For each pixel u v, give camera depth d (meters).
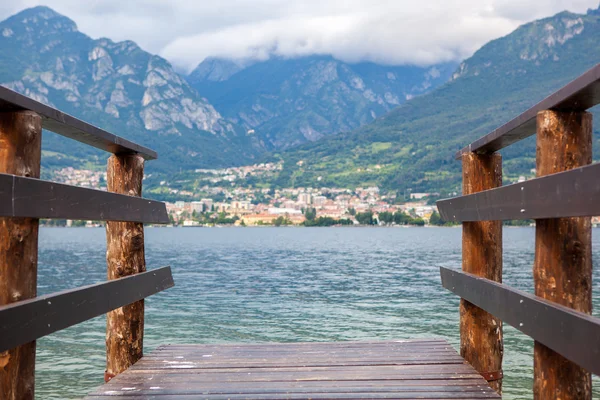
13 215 2.08
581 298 2.30
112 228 4.16
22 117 2.32
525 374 11.23
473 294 3.57
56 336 15.83
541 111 2.40
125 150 4.03
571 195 1.93
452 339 15.62
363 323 18.75
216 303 24.59
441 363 4.15
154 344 15.55
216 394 3.44
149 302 24.95
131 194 4.20
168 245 94.88
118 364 4.22
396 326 18.02
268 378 3.82
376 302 24.27
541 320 2.29
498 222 4.07
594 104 2.23
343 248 83.62
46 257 60.62
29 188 2.21
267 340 16.00
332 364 4.18
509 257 59.22
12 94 2.17
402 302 24.11
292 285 32.59
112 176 4.20
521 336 14.98
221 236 148.12
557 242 2.31
